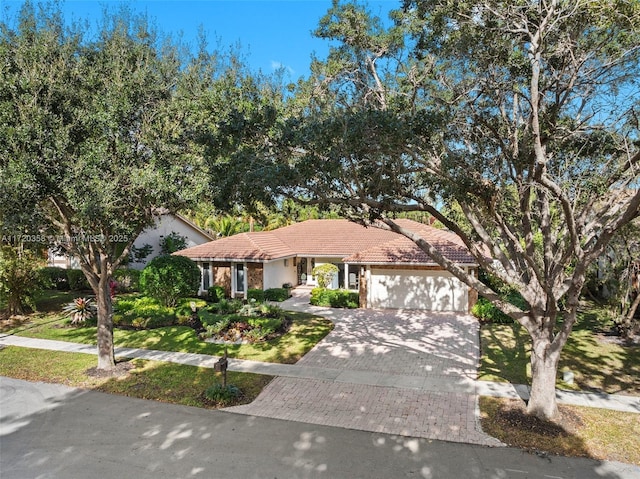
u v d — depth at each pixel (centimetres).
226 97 996
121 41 1077
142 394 1065
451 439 830
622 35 794
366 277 2159
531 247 924
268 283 2450
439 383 1127
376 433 855
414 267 2103
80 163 962
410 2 871
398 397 1037
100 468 738
